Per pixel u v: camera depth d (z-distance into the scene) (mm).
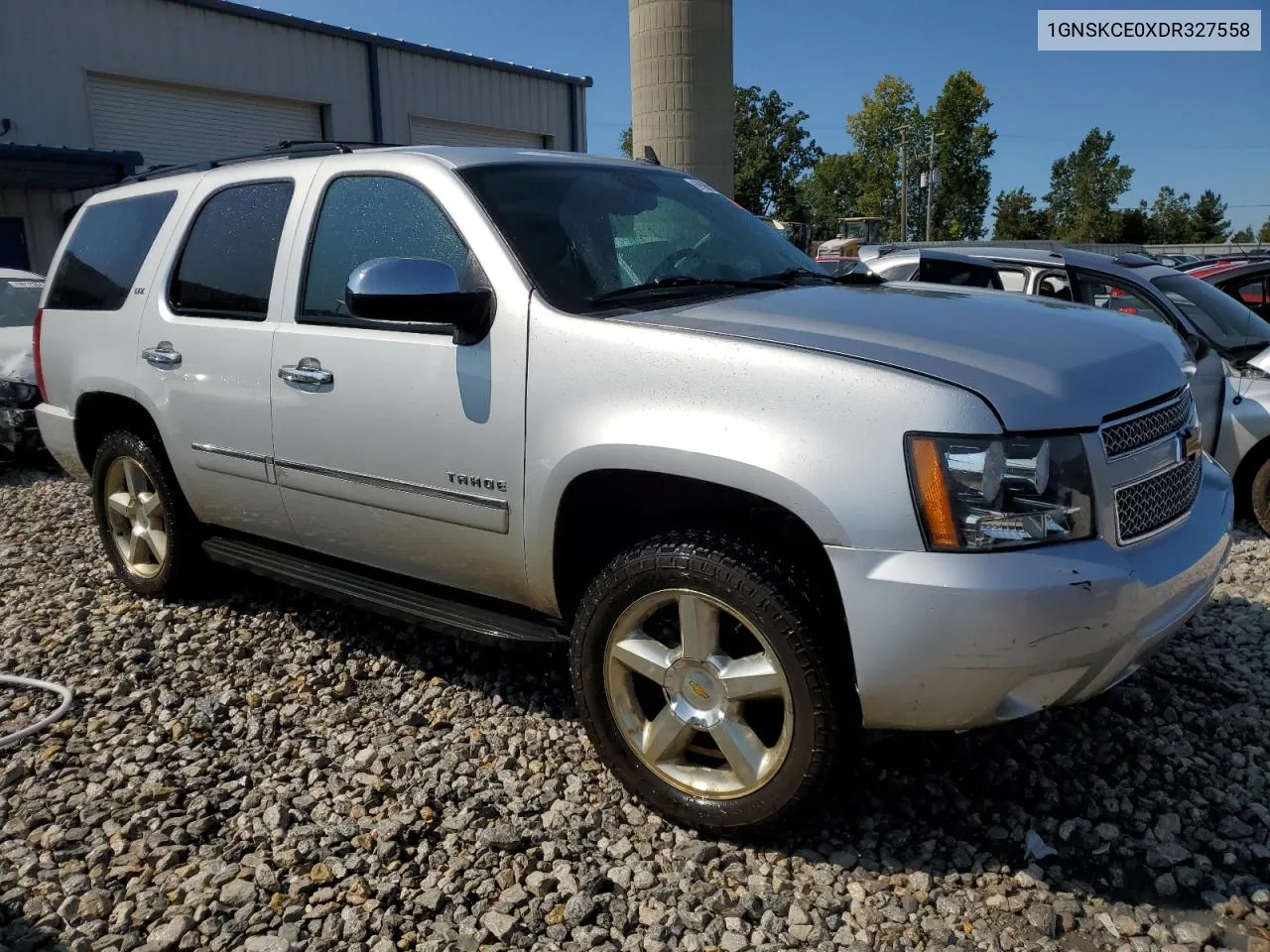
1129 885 2598
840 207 82125
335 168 3596
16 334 8320
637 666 2828
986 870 2654
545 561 2990
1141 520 2611
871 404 2402
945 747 3236
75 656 4055
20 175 14219
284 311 3604
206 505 4145
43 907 2566
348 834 2838
